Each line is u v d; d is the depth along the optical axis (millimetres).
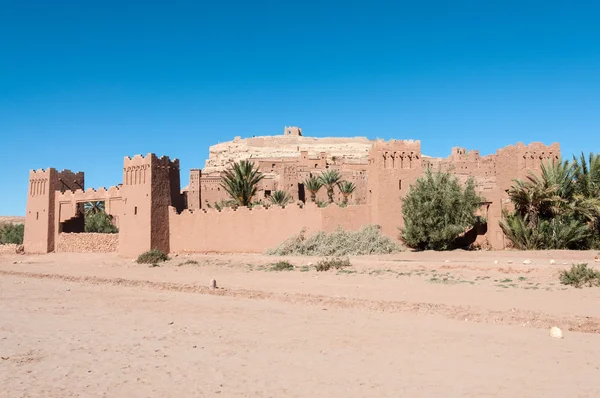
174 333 12195
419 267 23312
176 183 42469
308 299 17047
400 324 12789
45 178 46906
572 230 28641
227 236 36438
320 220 32906
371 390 7906
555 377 8312
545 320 12523
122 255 39625
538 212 30594
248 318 14008
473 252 28547
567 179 30391
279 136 120750
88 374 8922
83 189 49844
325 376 8656
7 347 10969
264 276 24688
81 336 12008
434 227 30797
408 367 9094
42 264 39031
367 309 15164
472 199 31109
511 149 36156
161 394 7855
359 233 32562
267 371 8992
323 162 81188
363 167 80000
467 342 10750
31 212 47812
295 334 11906
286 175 65188
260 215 35188
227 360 9742
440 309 14461
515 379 8266
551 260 22312
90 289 21750
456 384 8094
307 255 31234
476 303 15375
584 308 13891
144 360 9789
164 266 32406
